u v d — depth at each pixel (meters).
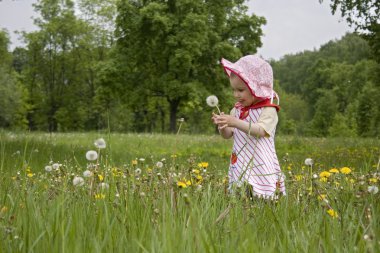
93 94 62.72
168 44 42.06
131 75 44.56
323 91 112.88
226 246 1.70
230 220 2.27
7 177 3.57
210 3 46.16
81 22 61.56
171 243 1.61
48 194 3.11
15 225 2.20
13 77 68.94
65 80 64.62
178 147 17.62
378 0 19.12
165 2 43.97
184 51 40.53
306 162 3.38
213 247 1.60
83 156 9.73
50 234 1.86
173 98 44.31
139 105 45.59
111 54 45.28
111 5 59.44
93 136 22.69
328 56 156.25
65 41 62.72
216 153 15.69
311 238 1.89
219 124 4.12
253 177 4.11
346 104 109.31
